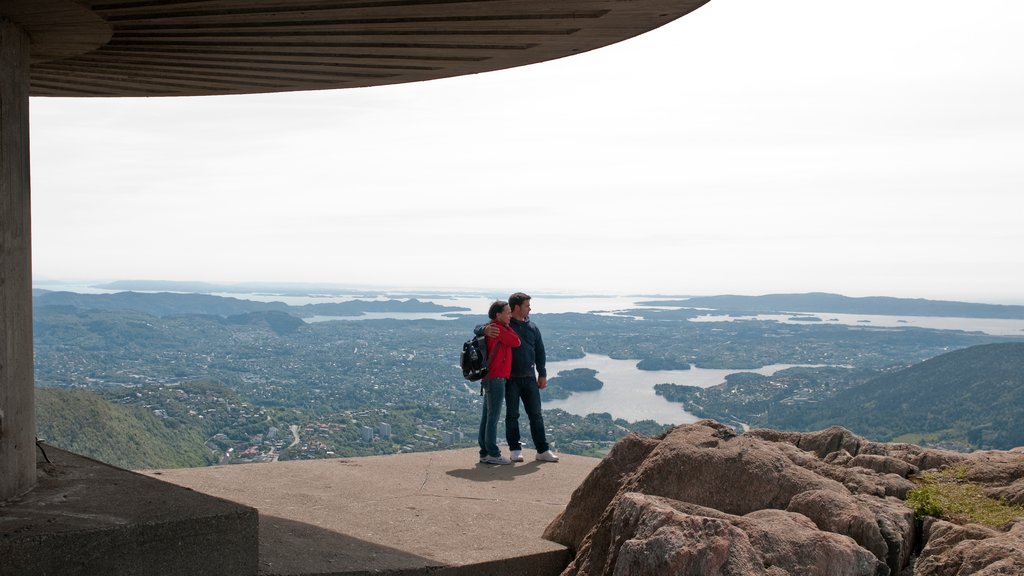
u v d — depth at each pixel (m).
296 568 4.40
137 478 4.36
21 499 3.91
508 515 5.97
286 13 4.14
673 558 3.54
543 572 5.04
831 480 4.32
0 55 3.94
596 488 5.16
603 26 4.40
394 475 7.44
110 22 4.22
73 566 3.40
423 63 5.19
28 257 4.14
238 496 6.28
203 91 6.07
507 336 8.09
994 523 3.89
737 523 3.82
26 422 4.09
